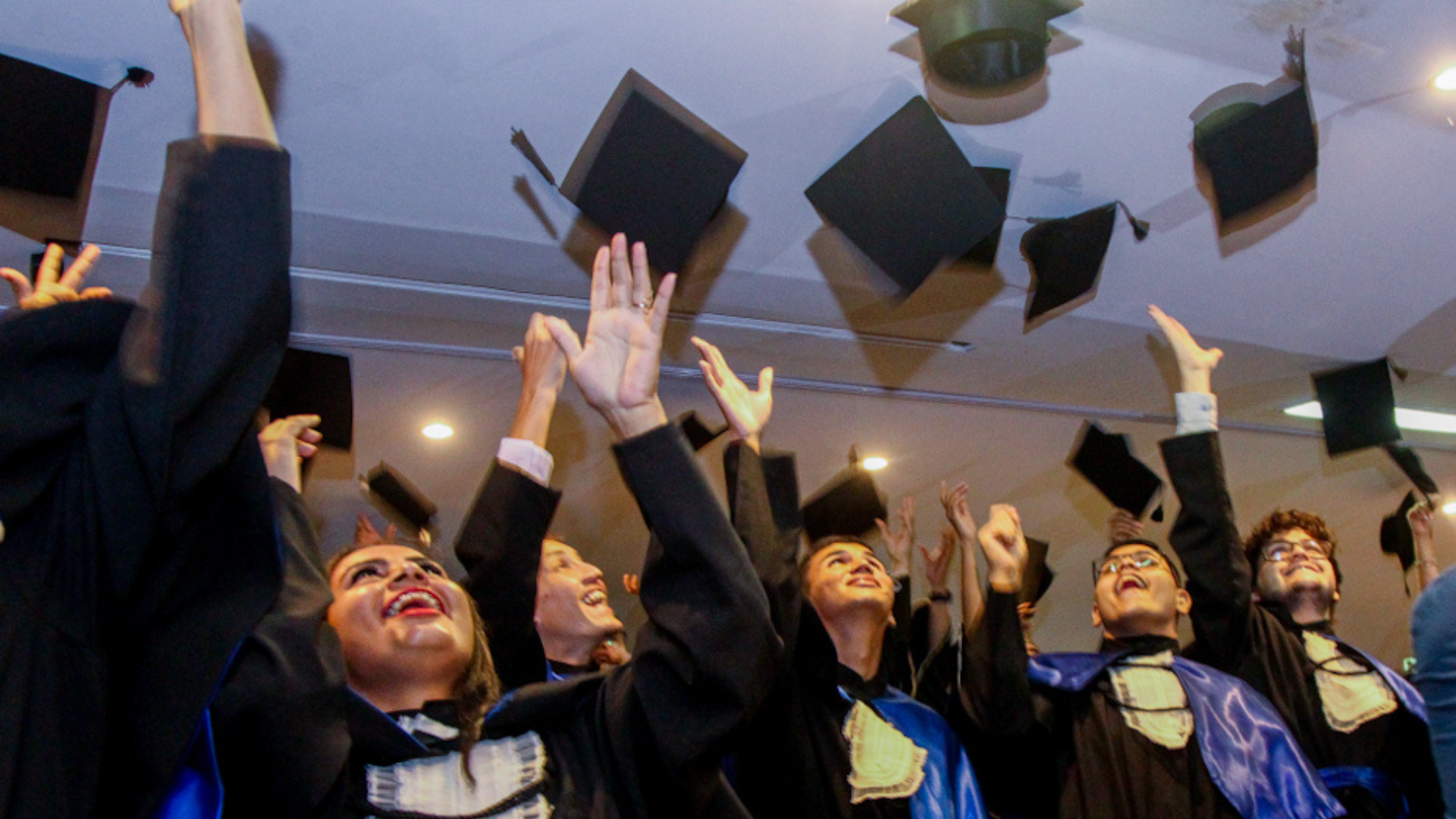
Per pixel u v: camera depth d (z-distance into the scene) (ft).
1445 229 10.28
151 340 4.27
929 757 7.80
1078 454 11.37
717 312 10.36
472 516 6.81
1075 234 9.49
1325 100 8.77
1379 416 12.10
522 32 7.28
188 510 4.44
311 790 4.94
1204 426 9.25
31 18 6.77
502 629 6.63
